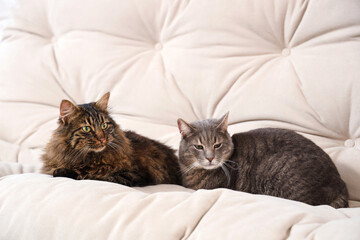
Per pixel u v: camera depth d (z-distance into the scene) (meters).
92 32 2.27
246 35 1.97
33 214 1.16
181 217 1.06
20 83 2.24
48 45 2.35
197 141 1.76
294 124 1.81
